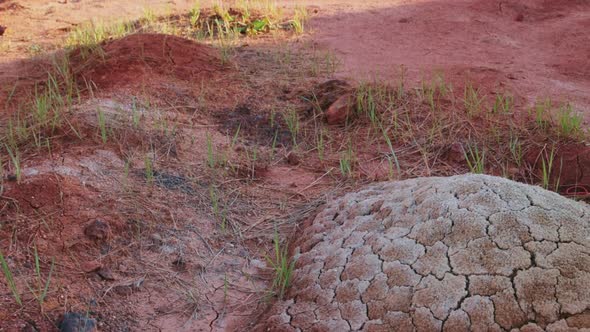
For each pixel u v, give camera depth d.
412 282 3.22
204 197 4.54
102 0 10.56
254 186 4.77
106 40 7.41
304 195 4.67
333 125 5.70
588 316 2.96
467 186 3.54
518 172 4.87
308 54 7.52
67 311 3.43
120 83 6.13
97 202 4.25
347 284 3.37
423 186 3.78
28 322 3.32
